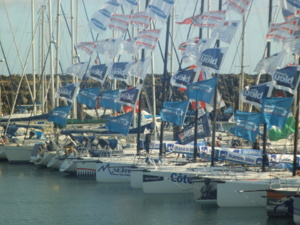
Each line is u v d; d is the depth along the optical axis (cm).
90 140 15588
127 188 12825
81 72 15638
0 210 10788
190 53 12488
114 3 15000
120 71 14275
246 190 9562
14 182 14100
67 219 9981
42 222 9812
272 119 10350
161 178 11781
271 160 11306
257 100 10925
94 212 10456
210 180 10538
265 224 9156
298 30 10119
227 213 9981
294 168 10038
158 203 11062
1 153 18500
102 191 12531
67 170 15275
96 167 13812
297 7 10138
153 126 15662
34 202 11488
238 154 11431
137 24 14162
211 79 11662
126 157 14125
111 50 14712
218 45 12444
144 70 13925
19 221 9900
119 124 13900
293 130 12638
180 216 9925
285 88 10012
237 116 11281
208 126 12962
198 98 11744
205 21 12012
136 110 17262
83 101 15525
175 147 12900
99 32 15162
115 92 14588
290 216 9369
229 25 11525
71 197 11925
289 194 9100
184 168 12012
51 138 18212
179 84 12362
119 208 10731
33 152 17525
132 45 14325
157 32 13788
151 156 13725
